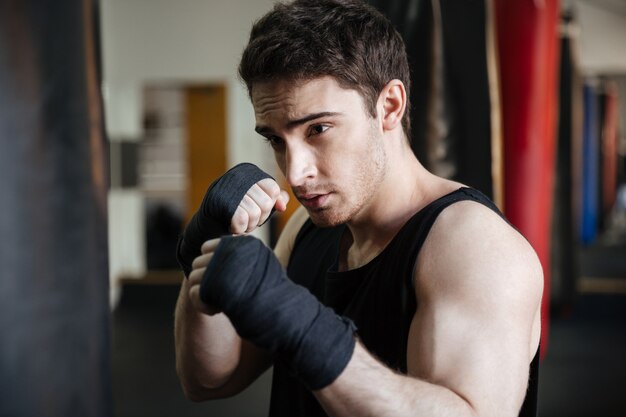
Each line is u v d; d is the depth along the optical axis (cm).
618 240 768
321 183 77
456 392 66
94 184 84
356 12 77
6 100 71
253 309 61
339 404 63
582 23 538
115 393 294
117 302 491
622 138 823
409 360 72
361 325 81
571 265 429
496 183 192
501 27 253
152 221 554
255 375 105
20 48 72
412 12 180
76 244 81
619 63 536
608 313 456
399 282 77
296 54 72
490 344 68
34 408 74
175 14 514
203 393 101
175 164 550
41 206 75
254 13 512
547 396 291
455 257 72
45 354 76
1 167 71
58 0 77
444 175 188
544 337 318
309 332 62
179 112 543
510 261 72
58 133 77
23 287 73
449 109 186
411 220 80
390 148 83
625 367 334
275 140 79
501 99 255
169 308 471
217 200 80
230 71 518
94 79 85
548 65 258
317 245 99
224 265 62
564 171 418
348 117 75
